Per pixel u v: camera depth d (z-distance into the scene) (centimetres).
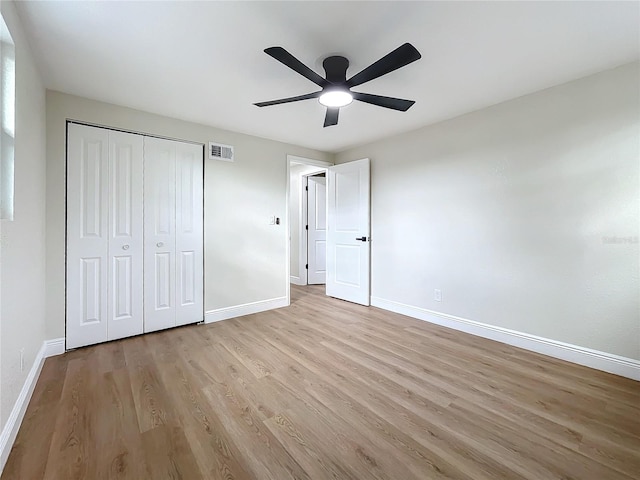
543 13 158
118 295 275
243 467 131
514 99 261
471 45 186
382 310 376
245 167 356
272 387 196
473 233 291
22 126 167
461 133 298
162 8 153
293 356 244
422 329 308
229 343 271
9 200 151
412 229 346
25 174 175
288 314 361
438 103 271
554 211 241
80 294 256
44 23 163
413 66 210
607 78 214
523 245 258
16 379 156
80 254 256
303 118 304
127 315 280
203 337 285
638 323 205
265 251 376
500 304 273
